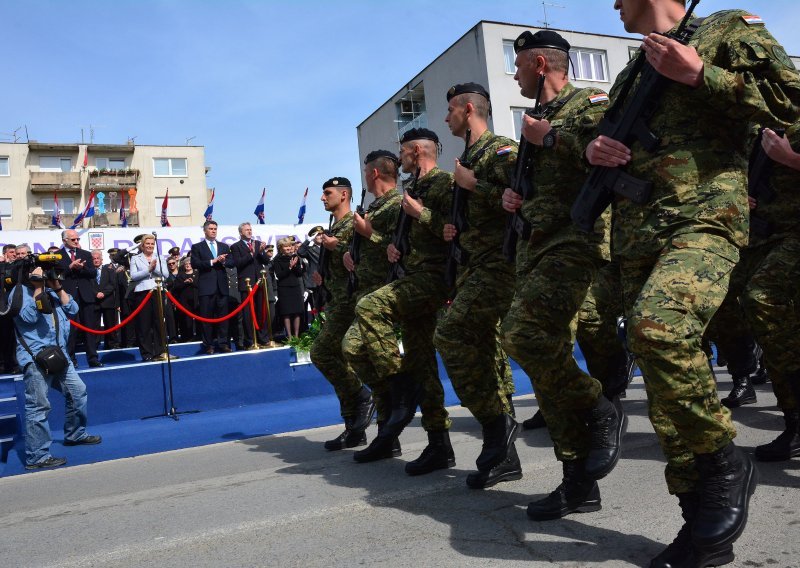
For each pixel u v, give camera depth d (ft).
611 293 13.38
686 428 6.57
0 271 20.54
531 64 10.44
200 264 32.68
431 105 109.60
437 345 11.59
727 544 6.62
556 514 9.19
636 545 7.91
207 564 8.95
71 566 9.45
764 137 10.74
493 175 11.21
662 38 6.62
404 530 9.50
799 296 11.36
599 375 13.62
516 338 9.00
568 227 9.20
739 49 6.84
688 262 6.59
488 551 8.25
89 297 31.24
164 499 13.38
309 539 9.59
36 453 18.86
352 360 15.14
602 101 8.66
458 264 12.09
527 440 15.98
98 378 25.49
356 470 14.25
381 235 15.80
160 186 168.04
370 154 16.70
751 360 18.07
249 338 34.30
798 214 11.82
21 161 158.20
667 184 7.04
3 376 26.40
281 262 34.76
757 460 11.77
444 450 13.41
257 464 16.52
